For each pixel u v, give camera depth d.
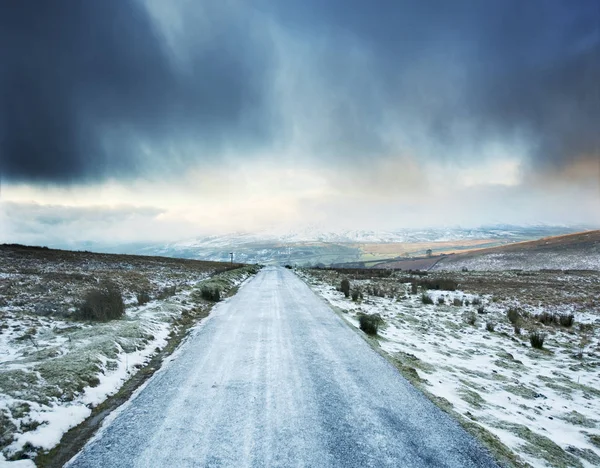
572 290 26.14
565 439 5.23
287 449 4.09
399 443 4.26
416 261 141.62
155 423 4.74
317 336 9.97
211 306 15.99
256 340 9.45
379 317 13.74
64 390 5.45
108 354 7.33
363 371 7.01
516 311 16.12
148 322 10.79
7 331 9.18
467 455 4.04
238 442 4.23
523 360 10.25
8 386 5.20
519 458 4.11
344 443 4.23
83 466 3.75
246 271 47.34
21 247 39.59
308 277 38.38
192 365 7.31
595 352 11.06
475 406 5.91
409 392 5.96
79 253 43.66
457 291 25.67
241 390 5.94
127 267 35.69
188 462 3.81
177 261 54.38
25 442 4.08
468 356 10.11
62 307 12.50
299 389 6.00
